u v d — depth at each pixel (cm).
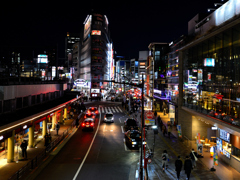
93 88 9581
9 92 1878
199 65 2122
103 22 10262
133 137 2202
